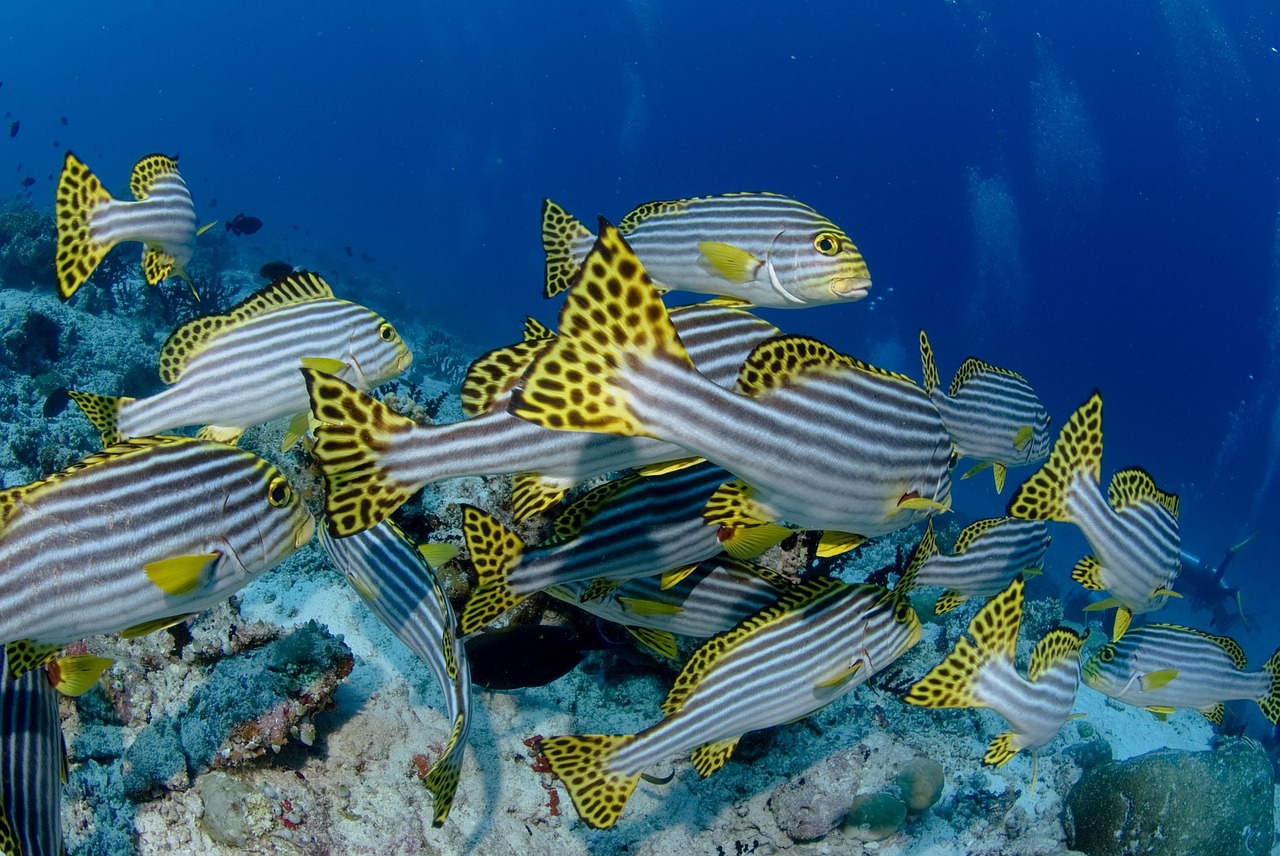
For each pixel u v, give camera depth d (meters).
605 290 0.77
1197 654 1.27
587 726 1.29
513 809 1.21
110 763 1.09
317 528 1.15
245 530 0.91
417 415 1.63
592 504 1.01
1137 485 1.15
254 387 1.23
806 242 1.20
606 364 0.78
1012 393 1.50
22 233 3.24
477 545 1.00
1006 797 1.44
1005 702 1.04
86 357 2.61
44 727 0.85
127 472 0.86
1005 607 1.03
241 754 1.08
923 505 0.94
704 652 1.02
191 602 0.90
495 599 1.01
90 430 2.04
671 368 0.79
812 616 1.03
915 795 1.35
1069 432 1.11
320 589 1.36
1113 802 1.45
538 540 1.28
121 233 1.36
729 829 1.28
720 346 0.95
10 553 0.82
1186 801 1.41
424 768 1.19
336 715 1.20
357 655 1.28
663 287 1.30
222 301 3.63
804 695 1.05
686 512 1.03
